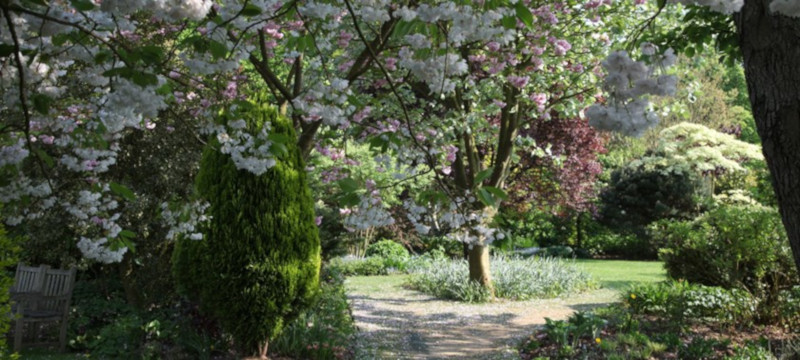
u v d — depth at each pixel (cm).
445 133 614
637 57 198
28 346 620
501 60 630
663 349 595
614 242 2062
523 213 1662
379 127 466
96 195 290
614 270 1580
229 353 546
